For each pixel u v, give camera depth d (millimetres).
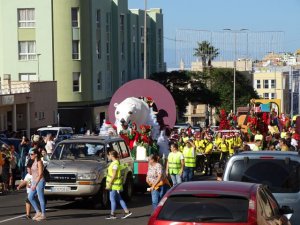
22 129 71688
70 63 88625
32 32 88125
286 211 14461
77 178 26562
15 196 33469
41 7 87625
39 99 74938
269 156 17422
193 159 34688
